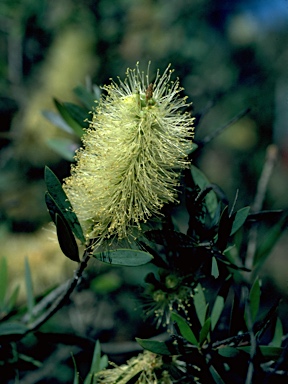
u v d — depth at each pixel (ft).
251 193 2.79
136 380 1.23
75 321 2.00
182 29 2.82
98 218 1.19
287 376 1.23
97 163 1.16
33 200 2.24
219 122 2.95
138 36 2.70
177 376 1.24
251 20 3.06
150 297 1.30
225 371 1.26
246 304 1.24
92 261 1.35
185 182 1.27
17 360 1.51
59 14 2.62
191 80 2.81
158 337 1.68
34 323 1.36
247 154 2.88
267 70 2.94
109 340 2.04
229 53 2.98
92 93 1.54
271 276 2.17
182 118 1.18
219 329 1.47
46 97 2.46
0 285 1.63
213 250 1.19
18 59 2.59
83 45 2.54
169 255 1.29
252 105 2.92
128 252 1.13
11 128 2.45
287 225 1.46
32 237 2.02
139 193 1.17
